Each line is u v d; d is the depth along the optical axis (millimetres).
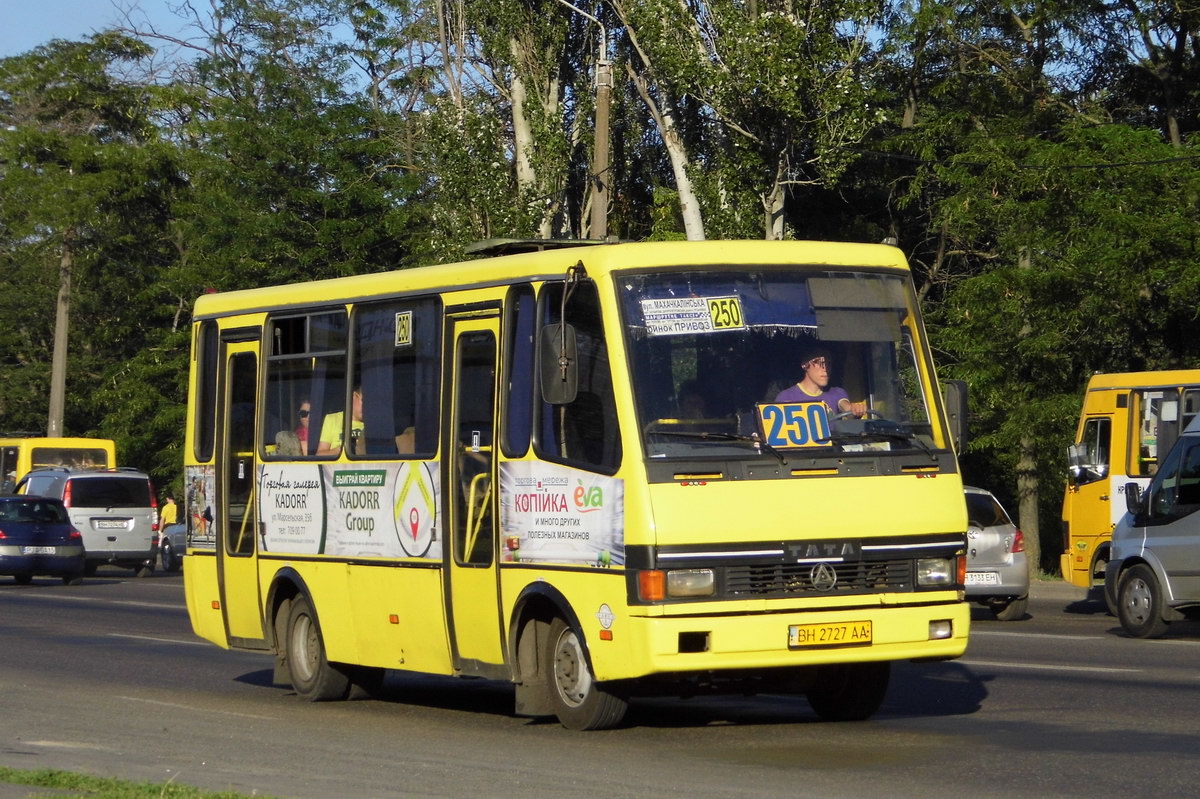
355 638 12914
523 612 11219
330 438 13273
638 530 10086
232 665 17250
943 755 10016
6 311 58656
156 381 51688
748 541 10156
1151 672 14617
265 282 46031
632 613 10102
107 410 56188
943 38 36250
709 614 10078
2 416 59531
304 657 13758
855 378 10836
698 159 33562
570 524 10656
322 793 8812
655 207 36531
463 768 9781
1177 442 18344
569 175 37688
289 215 45500
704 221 32906
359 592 12828
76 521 38062
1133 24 34625
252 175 46031
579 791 8820
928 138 34469
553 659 11164
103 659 17891
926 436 10867
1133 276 26500
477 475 11594
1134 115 36531
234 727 12062
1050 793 8648
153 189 54750
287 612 13961
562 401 10359
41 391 58875
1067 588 28156
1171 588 18000
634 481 10148
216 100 51594
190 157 53375
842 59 31250
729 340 10625
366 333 12938
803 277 10922
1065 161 27219
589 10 37250
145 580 37000
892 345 10992
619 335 10445
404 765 9945
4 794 8602
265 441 14148
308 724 12250
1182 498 18109
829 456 10492
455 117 37031
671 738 10922
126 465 52031
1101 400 23297
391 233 45312
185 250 54750
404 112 52062
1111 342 28859
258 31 52156
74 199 51906
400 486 12375
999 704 12500
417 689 14875
